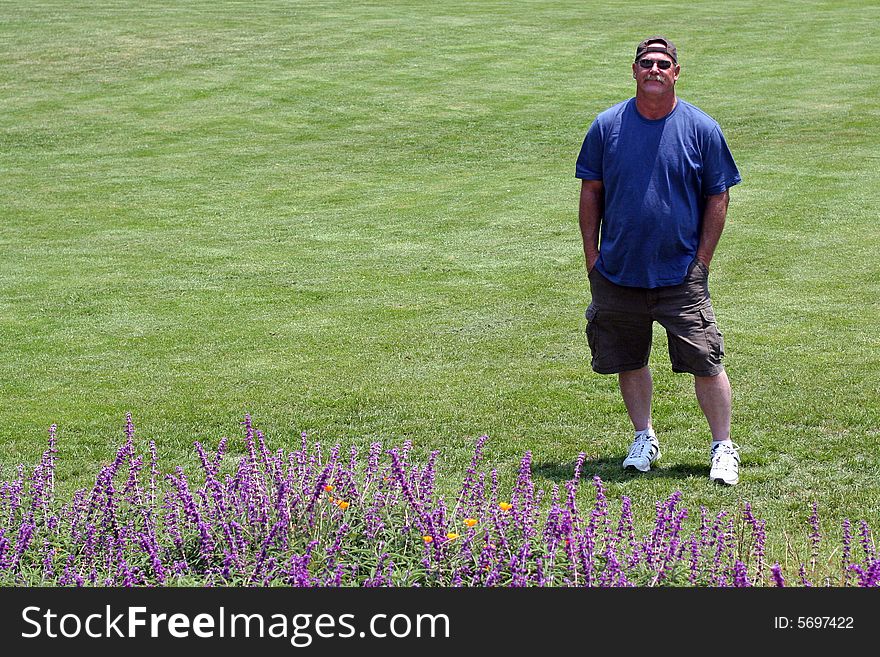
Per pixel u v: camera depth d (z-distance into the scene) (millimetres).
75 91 24906
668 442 5875
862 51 26781
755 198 13758
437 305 9508
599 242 5449
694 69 25438
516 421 6301
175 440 6062
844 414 6172
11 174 17594
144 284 10672
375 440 5988
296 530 4121
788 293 9492
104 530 4227
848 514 4801
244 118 22031
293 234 13055
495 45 29156
